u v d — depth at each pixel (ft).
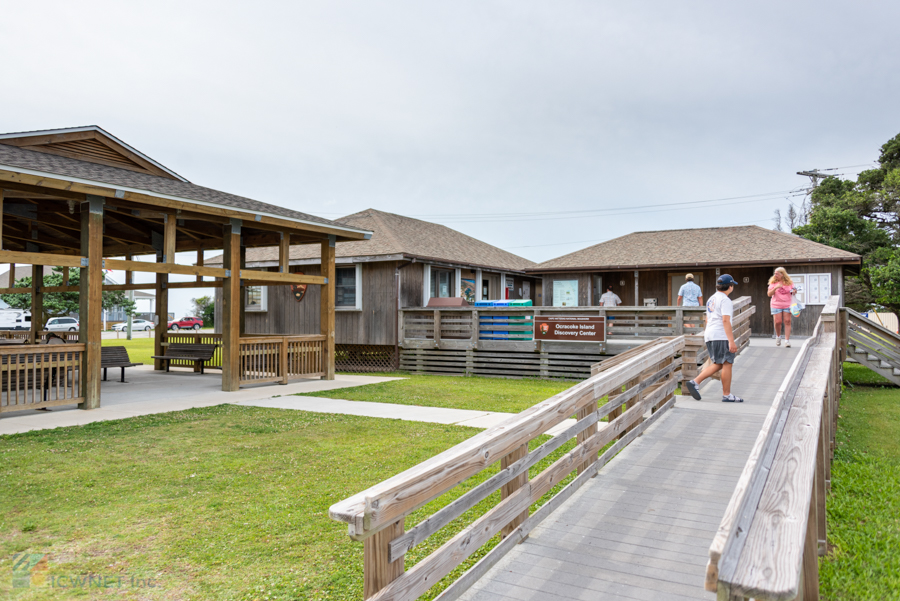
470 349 52.65
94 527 14.79
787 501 7.01
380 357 58.95
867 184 111.04
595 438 17.72
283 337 43.68
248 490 17.83
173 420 28.66
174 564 12.75
